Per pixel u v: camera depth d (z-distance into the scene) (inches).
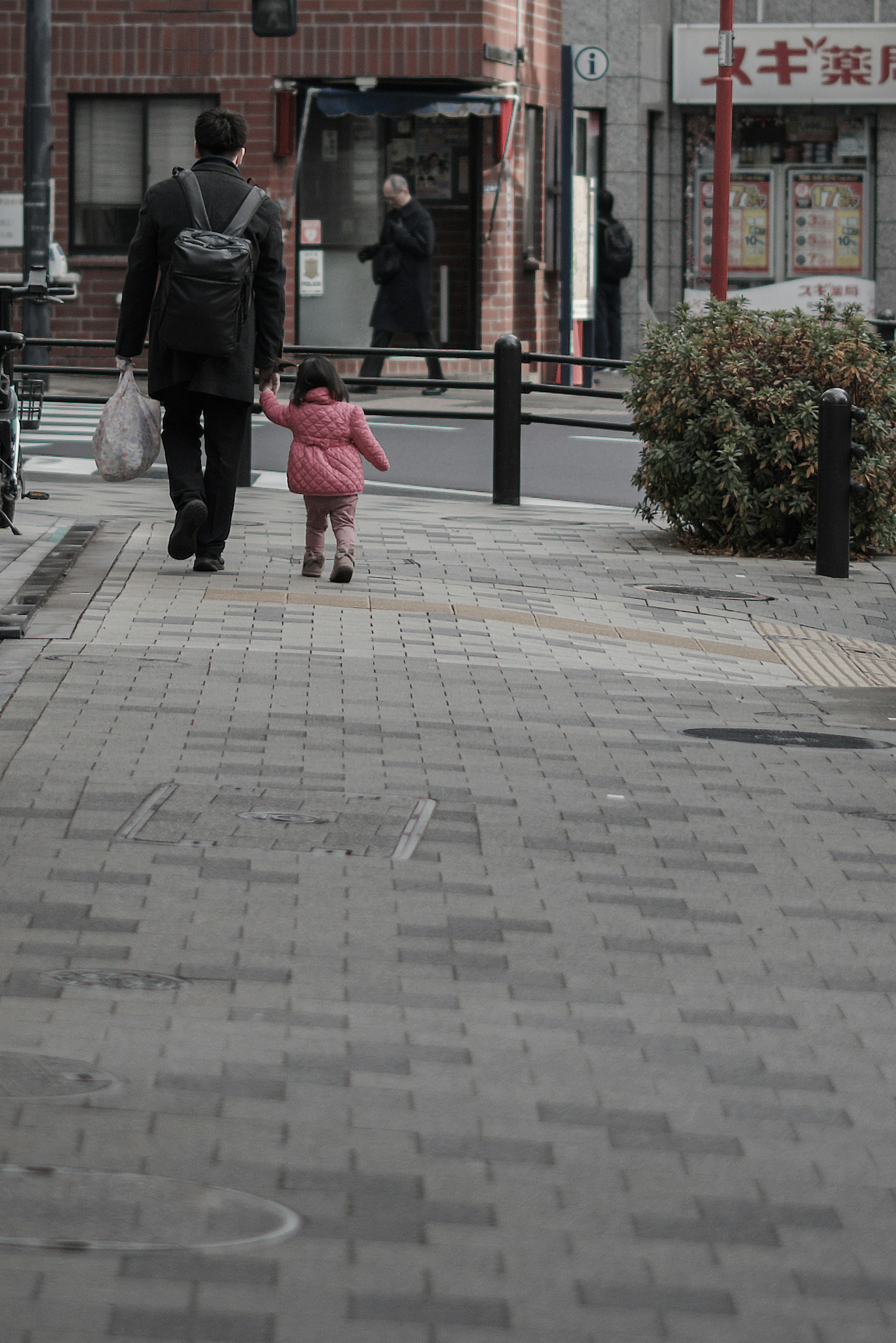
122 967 356.8
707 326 989.2
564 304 2026.3
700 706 624.1
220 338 748.0
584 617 770.2
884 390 973.2
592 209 2106.3
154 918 384.5
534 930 388.2
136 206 1963.6
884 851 457.7
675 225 2431.1
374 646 670.5
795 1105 306.2
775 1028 340.2
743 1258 254.7
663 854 446.6
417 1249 253.0
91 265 1959.9
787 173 2431.1
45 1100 294.7
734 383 963.3
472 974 361.1
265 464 1301.7
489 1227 260.1
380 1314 236.4
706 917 401.4
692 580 890.7
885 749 574.6
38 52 1720.0
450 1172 276.4
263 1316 234.4
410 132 1967.3
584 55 2112.5
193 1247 250.4
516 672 650.2
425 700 593.9
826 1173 281.7
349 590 776.9
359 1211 263.0
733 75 2377.0
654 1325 237.1
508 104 1947.6
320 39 1913.1
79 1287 238.8
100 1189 265.4
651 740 566.3
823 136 2421.3
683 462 971.3
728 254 1627.7
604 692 631.8
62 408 1638.8
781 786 519.2
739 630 778.2
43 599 717.3
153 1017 332.2
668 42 2388.0
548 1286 245.0
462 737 549.3
